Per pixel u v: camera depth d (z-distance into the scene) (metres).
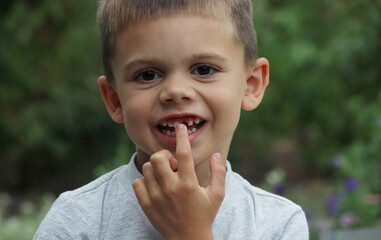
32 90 7.14
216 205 1.33
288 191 6.62
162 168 1.30
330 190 6.44
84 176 7.65
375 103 5.46
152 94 1.35
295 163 8.58
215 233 1.44
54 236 1.42
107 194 1.50
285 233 1.47
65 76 7.49
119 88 1.42
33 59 7.27
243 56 1.46
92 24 7.32
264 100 7.87
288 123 8.07
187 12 1.33
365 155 3.98
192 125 1.37
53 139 7.18
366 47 5.80
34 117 6.98
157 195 1.32
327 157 7.33
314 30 7.24
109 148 7.56
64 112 7.15
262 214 1.49
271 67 7.63
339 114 7.20
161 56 1.32
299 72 7.39
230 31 1.39
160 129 1.38
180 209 1.31
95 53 7.42
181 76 1.33
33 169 7.70
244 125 8.01
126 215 1.45
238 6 1.44
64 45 7.29
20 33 6.97
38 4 6.99
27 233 4.05
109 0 1.44
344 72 6.13
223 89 1.36
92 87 7.62
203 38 1.34
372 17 5.77
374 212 3.36
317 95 7.39
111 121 7.50
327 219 3.52
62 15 7.04
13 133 7.00
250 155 8.64
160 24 1.32
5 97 7.01
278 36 7.62
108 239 1.43
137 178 1.46
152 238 1.42
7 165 7.74
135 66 1.35
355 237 2.57
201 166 1.46
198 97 1.34
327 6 7.04
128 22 1.35
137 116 1.36
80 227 1.44
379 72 5.81
